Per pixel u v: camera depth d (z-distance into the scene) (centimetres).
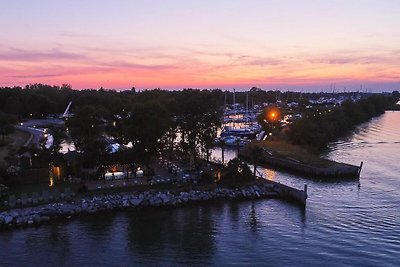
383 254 6019
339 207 8231
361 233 6825
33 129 18700
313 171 11156
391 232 6831
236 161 10019
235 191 9012
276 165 12462
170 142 11850
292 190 8794
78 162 9500
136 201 8106
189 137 11269
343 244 6400
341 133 19488
